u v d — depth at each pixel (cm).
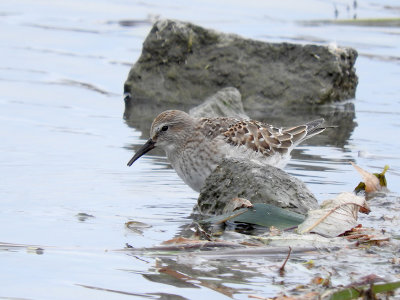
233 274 821
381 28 2620
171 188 1211
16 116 1658
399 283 771
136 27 2652
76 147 1427
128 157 1377
